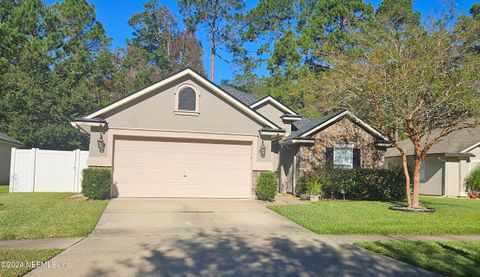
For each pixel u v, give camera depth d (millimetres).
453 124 14242
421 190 25438
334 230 10234
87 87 36000
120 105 15438
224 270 6746
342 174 17828
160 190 15938
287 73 34281
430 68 13938
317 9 34250
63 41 38938
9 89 30969
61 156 19141
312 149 19375
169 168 16062
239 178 16703
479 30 14828
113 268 6672
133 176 15719
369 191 17953
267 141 16875
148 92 15703
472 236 10328
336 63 17844
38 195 16625
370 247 8586
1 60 27359
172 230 10000
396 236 10102
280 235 9773
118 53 44375
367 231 10328
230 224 10992
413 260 7582
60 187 19062
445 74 13828
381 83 14117
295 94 31406
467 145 23000
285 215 12461
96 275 6262
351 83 14906
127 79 41750
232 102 16484
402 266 7250
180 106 16078
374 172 18047
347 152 19812
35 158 18969
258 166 16703
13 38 27875
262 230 10320
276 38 44188
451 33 14883
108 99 38094
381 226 10867
